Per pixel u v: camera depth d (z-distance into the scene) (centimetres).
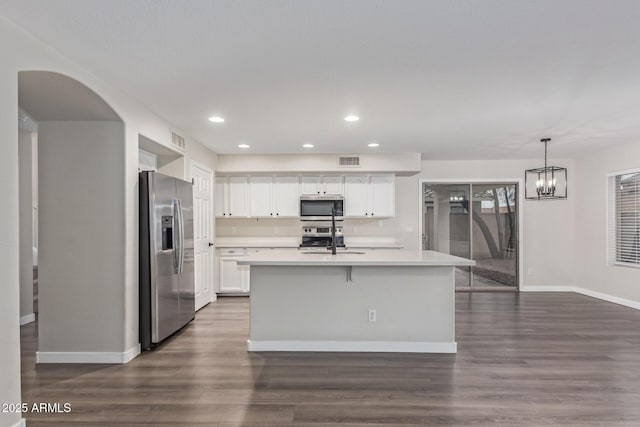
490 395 270
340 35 229
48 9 200
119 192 335
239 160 629
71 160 335
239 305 570
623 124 431
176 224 407
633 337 406
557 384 288
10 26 212
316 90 323
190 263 459
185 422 233
